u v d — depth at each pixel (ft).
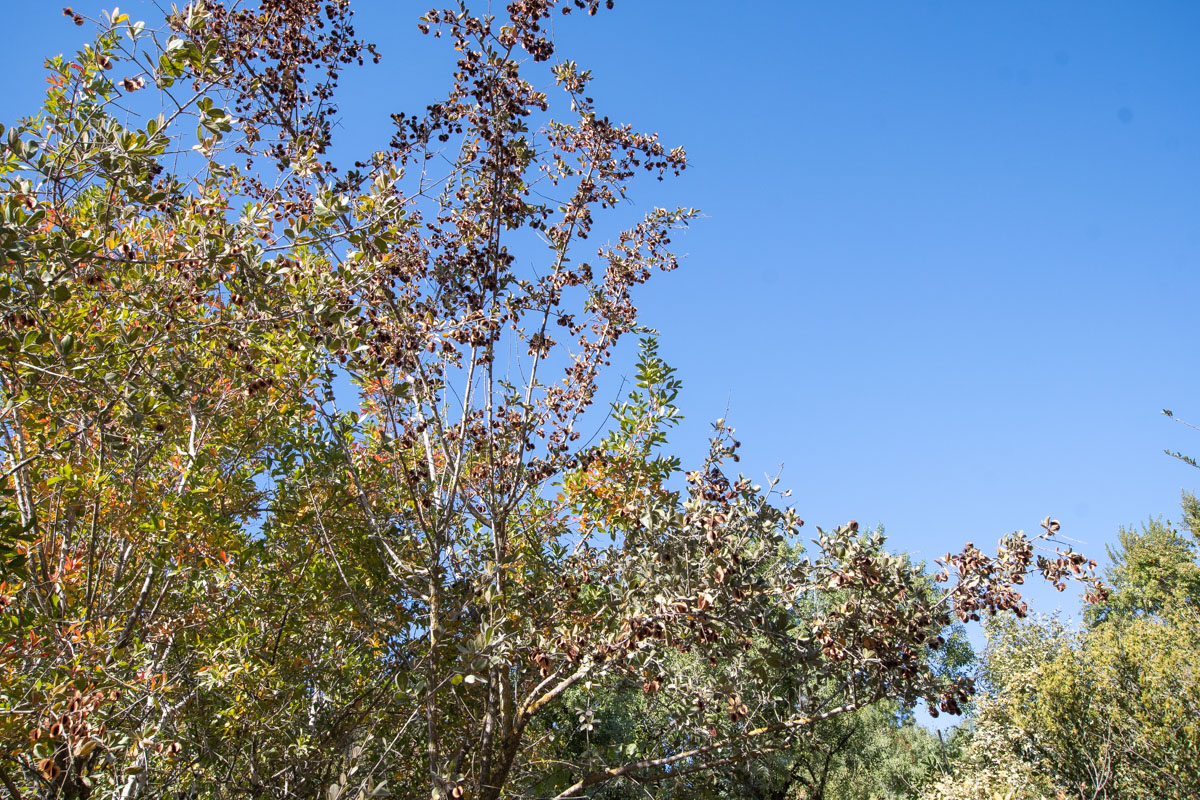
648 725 27.17
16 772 20.15
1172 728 48.14
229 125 15.75
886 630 18.13
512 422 25.36
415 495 22.84
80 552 23.36
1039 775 50.24
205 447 23.48
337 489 24.89
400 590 26.89
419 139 23.41
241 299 17.58
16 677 17.25
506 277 23.53
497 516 24.61
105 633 19.03
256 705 22.82
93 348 17.54
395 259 21.71
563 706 32.81
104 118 15.57
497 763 22.74
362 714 25.64
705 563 17.57
